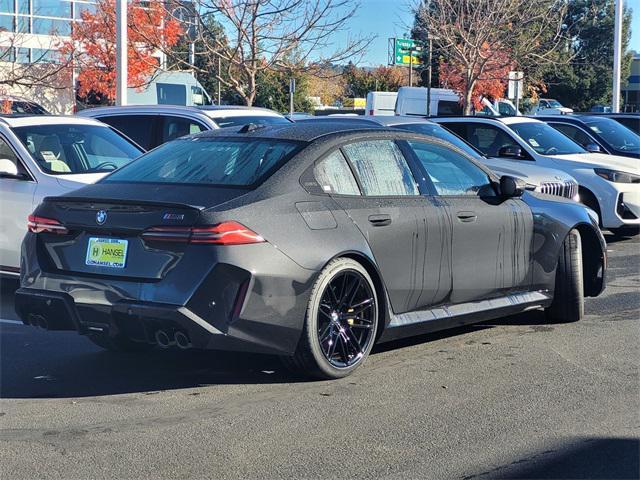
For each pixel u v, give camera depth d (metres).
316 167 6.02
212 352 6.84
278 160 5.98
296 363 5.82
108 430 5.05
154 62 23.12
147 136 12.26
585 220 7.82
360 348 6.08
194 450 4.73
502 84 29.81
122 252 5.57
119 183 6.09
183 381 6.06
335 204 5.96
